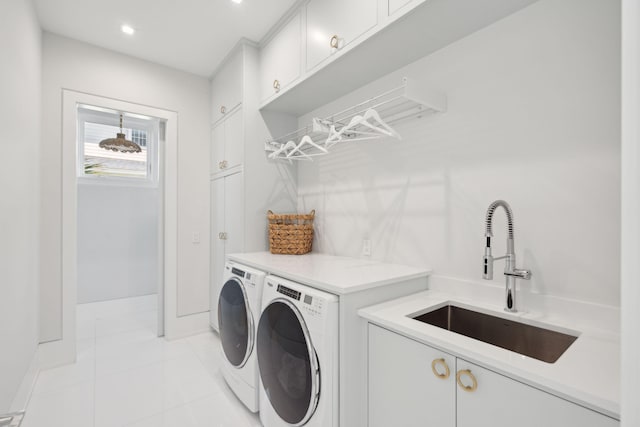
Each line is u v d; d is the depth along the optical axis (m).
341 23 1.77
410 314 1.32
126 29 2.40
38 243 2.26
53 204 2.41
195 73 3.13
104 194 4.15
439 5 1.35
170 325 2.96
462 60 1.61
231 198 2.78
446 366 1.03
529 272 1.31
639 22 0.51
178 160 3.03
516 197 1.41
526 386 0.85
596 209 1.18
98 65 2.63
